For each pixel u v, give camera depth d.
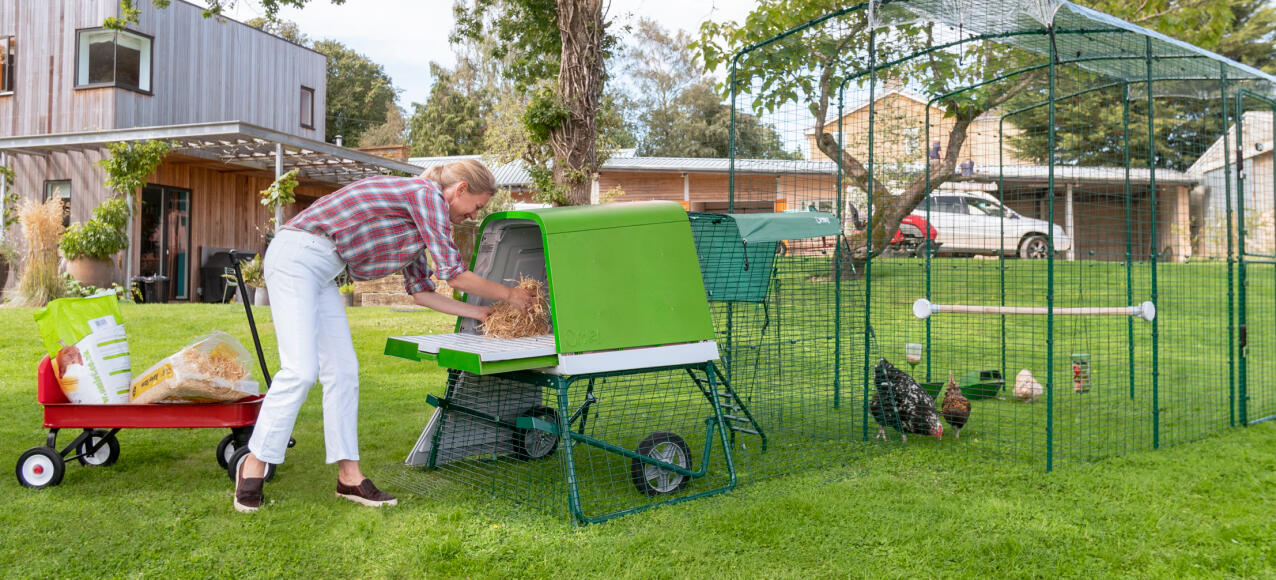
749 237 3.97
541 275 4.17
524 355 3.30
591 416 5.05
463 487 3.74
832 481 3.92
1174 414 5.68
